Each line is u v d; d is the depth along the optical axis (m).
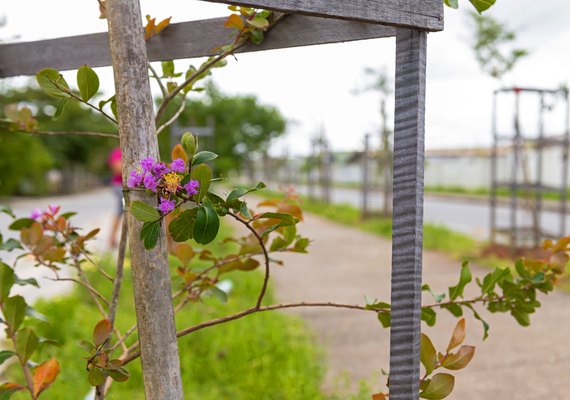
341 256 9.10
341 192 37.47
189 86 1.86
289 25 1.57
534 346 4.32
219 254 7.94
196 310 4.82
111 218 17.53
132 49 1.23
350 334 4.72
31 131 1.98
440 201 27.38
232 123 30.78
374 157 16.70
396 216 1.35
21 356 1.66
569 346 4.30
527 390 3.47
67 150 43.41
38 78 1.37
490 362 3.99
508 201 24.59
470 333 4.69
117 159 9.45
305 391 3.30
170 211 1.18
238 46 1.62
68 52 1.91
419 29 1.32
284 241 1.86
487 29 8.63
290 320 4.94
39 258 1.91
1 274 1.63
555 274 1.81
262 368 3.68
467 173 35.19
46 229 1.91
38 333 3.98
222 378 3.55
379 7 1.25
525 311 1.78
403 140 1.34
